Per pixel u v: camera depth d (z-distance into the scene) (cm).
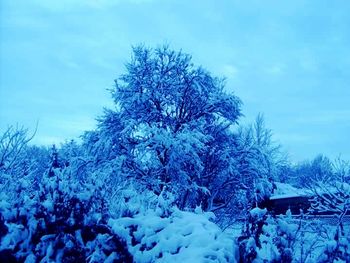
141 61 1587
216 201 1750
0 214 469
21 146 854
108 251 466
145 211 527
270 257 422
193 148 1266
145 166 1376
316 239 564
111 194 599
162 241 424
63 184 506
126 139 1400
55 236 475
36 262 465
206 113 1567
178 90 1557
